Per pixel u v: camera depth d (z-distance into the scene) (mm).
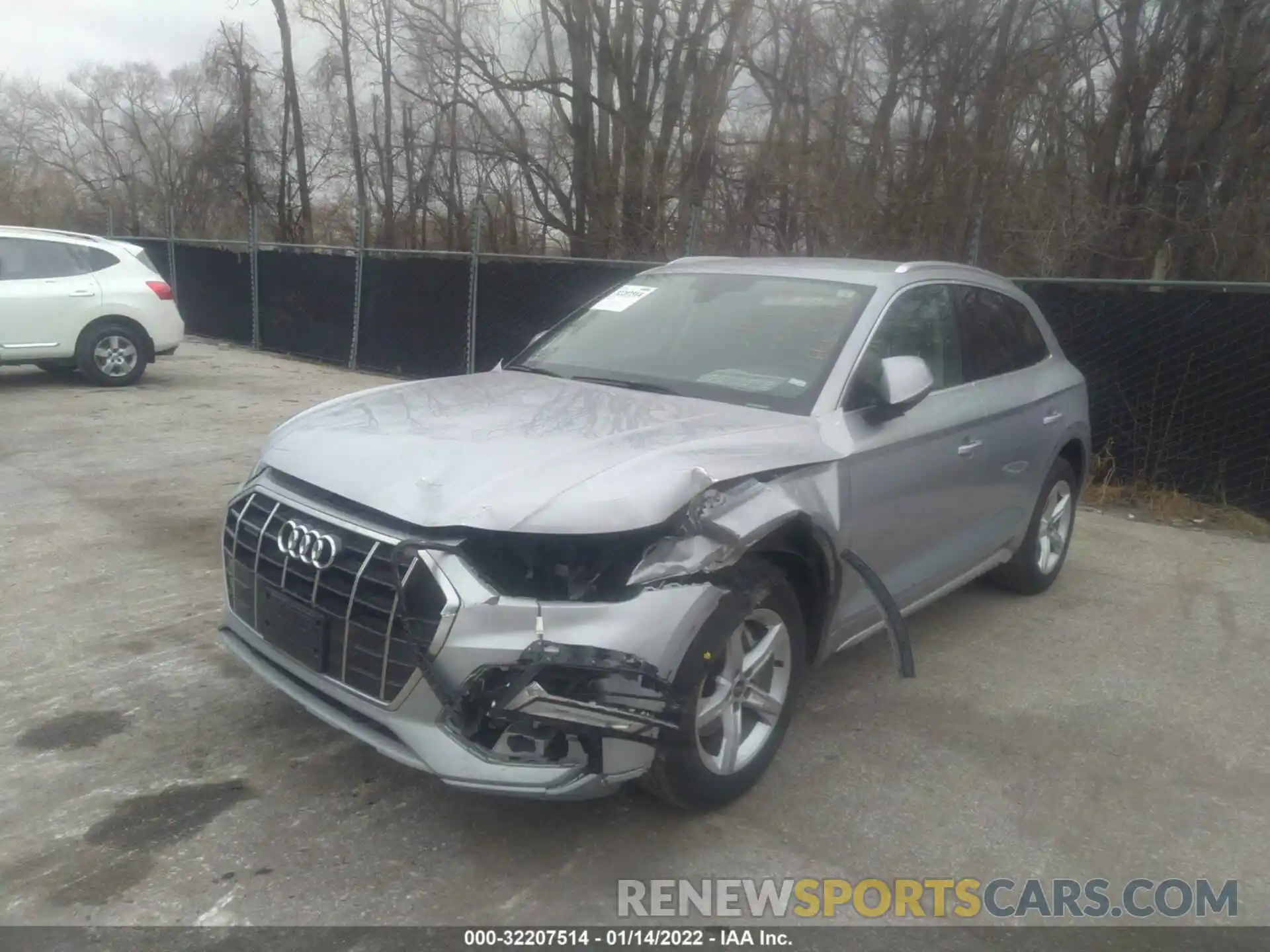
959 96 15320
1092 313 8781
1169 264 14852
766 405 4234
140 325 12469
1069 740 4426
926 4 15562
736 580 3545
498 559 3262
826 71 16188
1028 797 3963
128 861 3350
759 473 3699
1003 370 5535
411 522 3248
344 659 3369
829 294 4777
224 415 10852
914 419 4543
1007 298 5828
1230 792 4066
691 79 17141
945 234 13742
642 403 4184
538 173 19297
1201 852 3664
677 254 14695
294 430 3938
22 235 11875
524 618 3146
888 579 4508
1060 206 14547
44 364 12766
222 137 29031
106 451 8977
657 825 3664
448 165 21359
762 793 3900
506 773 3146
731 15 16500
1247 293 8031
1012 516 5617
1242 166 15031
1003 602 6137
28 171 37031
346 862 3387
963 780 4059
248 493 3893
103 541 6516
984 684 4953
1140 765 4242
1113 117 15633
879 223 14078
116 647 4934
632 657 3186
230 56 27859
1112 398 8773
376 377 14062
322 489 3531
